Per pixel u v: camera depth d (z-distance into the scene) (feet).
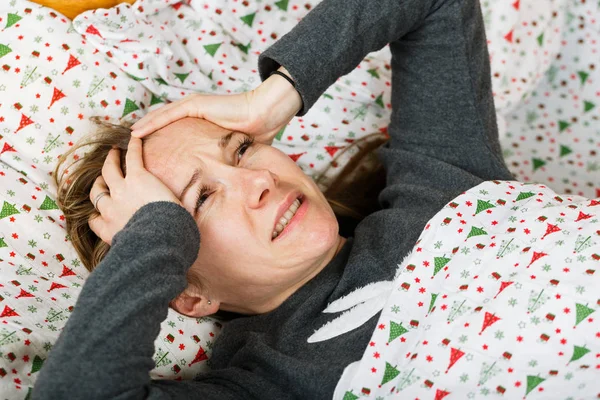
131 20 4.45
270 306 3.86
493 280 3.23
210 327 3.98
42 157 4.16
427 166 4.07
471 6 4.08
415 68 4.18
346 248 3.99
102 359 2.74
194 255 3.22
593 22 5.24
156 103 4.57
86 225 3.91
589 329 2.92
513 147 5.40
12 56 4.26
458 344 3.07
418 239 3.57
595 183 5.16
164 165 3.53
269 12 4.86
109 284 2.88
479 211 3.60
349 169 4.73
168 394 2.98
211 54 4.71
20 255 3.79
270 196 3.50
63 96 4.26
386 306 3.36
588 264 3.09
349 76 4.85
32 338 3.31
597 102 5.29
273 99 3.69
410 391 3.07
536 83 5.23
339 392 3.19
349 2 3.77
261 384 3.37
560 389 2.93
